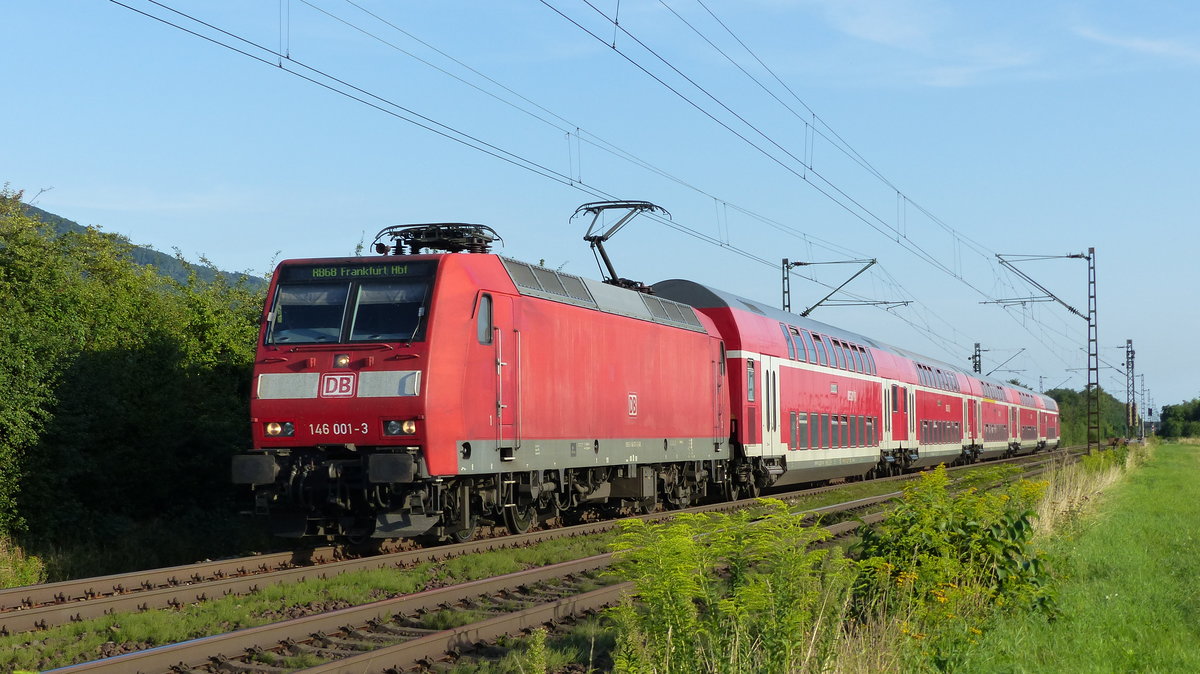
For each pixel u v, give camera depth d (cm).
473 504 1666
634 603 1113
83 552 1681
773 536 848
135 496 1939
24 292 1877
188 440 1989
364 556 1578
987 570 1072
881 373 3703
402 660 877
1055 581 1225
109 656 917
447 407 1489
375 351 1488
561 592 1238
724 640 761
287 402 1499
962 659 860
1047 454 6662
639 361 2091
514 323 1658
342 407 1477
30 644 951
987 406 5453
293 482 1505
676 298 2648
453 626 1045
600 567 1421
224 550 1853
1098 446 4647
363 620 1042
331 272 1563
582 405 1867
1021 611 1047
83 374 1795
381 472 1439
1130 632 1034
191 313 2252
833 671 752
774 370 2748
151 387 1967
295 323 1544
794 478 2938
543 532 1789
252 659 905
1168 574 1416
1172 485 3294
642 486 2138
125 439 1916
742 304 2714
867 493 2909
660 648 732
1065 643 967
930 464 4400
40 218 2591
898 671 789
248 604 1126
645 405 2105
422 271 1534
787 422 2817
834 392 3209
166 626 1014
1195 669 902
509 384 1639
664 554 763
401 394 1462
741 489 2698
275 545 1866
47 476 1686
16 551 1589
